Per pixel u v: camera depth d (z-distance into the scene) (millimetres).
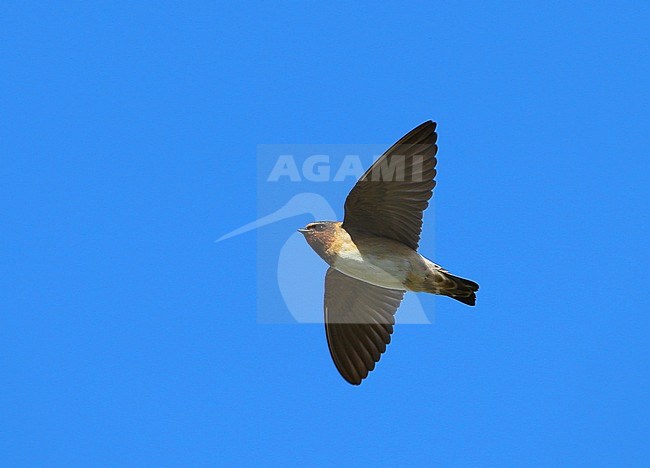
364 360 17078
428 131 14656
